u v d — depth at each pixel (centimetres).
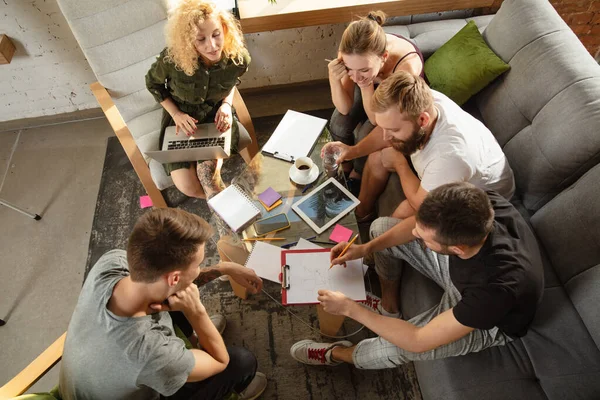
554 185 163
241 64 195
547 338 143
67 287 210
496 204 132
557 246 155
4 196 244
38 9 213
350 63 163
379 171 189
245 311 195
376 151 187
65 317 201
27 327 199
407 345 130
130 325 108
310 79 282
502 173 158
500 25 193
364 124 215
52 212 237
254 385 166
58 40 230
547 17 177
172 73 185
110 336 107
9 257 220
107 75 194
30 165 258
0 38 219
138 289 106
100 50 185
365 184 200
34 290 209
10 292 209
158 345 109
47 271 215
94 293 112
